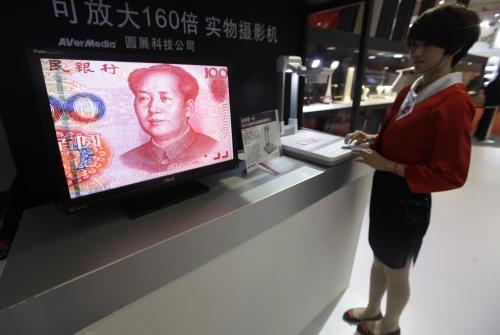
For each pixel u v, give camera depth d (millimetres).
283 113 1455
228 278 866
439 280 1747
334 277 1544
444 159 879
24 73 754
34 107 786
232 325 964
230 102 904
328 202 1227
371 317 1426
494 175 3508
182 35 1043
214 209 783
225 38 1177
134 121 713
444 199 2842
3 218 797
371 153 1045
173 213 760
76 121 628
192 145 838
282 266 1095
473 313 1519
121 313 631
